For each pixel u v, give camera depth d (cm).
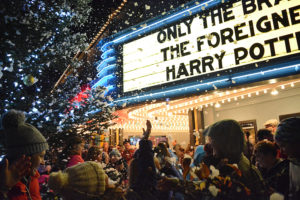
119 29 1405
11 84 316
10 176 138
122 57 1033
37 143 171
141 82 945
